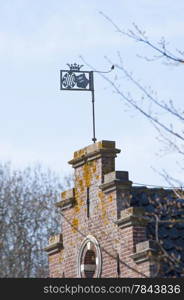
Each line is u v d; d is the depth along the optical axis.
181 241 45.81
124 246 46.03
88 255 49.16
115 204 47.00
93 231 48.50
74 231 50.09
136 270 45.00
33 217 101.94
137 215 45.72
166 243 45.44
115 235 46.78
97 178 48.62
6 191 103.25
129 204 46.72
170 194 47.72
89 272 49.00
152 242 44.56
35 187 105.12
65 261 50.53
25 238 99.94
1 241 97.62
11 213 101.44
